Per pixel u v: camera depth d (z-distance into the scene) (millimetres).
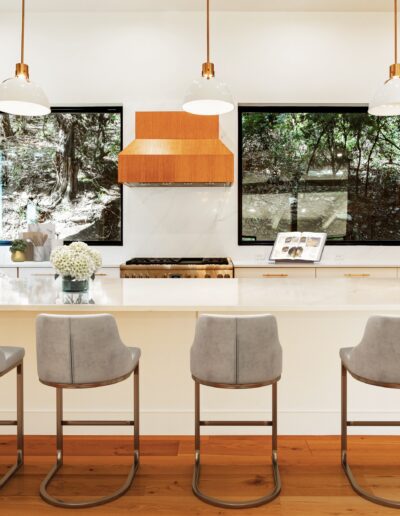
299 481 2287
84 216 5230
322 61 5004
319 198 5219
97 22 5008
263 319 2035
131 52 5016
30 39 5008
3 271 4590
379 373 2047
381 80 5000
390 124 5148
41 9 4938
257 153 5207
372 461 2477
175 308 2340
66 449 2635
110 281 3363
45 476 2352
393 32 4980
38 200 5219
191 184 4855
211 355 2047
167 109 5020
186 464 2459
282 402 2773
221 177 4289
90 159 5203
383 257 5125
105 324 2045
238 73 5008
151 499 2146
